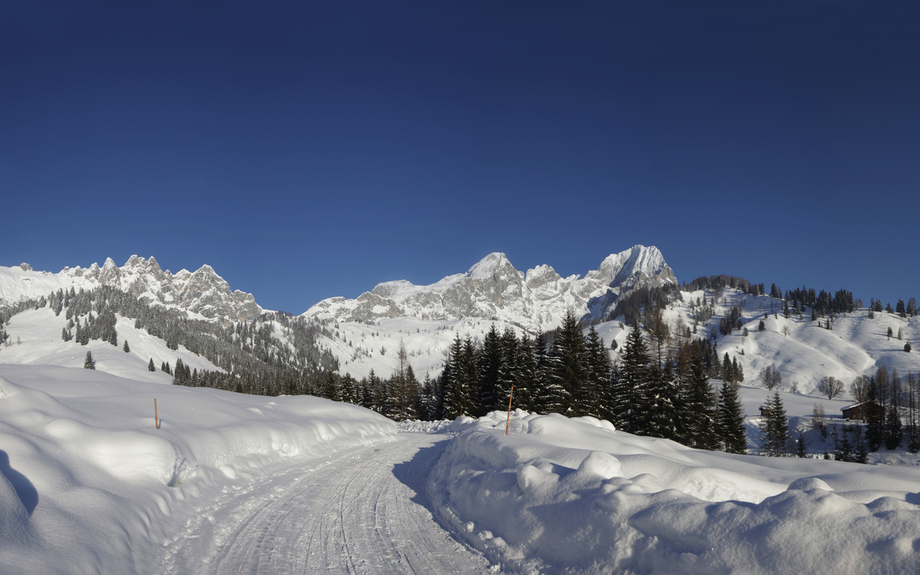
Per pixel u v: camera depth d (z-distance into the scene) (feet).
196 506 29.60
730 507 16.40
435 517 29.96
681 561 15.75
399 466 48.26
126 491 26.03
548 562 20.31
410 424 116.98
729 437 161.58
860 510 14.34
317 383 288.30
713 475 24.40
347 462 50.37
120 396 44.96
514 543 22.68
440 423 104.27
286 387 308.19
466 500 29.07
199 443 37.27
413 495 35.83
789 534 14.29
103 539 20.70
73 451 26.96
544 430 41.52
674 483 23.90
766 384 615.57
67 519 20.53
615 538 18.28
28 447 23.89
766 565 14.06
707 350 595.06
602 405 159.02
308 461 49.57
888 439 270.46
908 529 13.03
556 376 153.58
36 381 44.62
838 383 571.69
